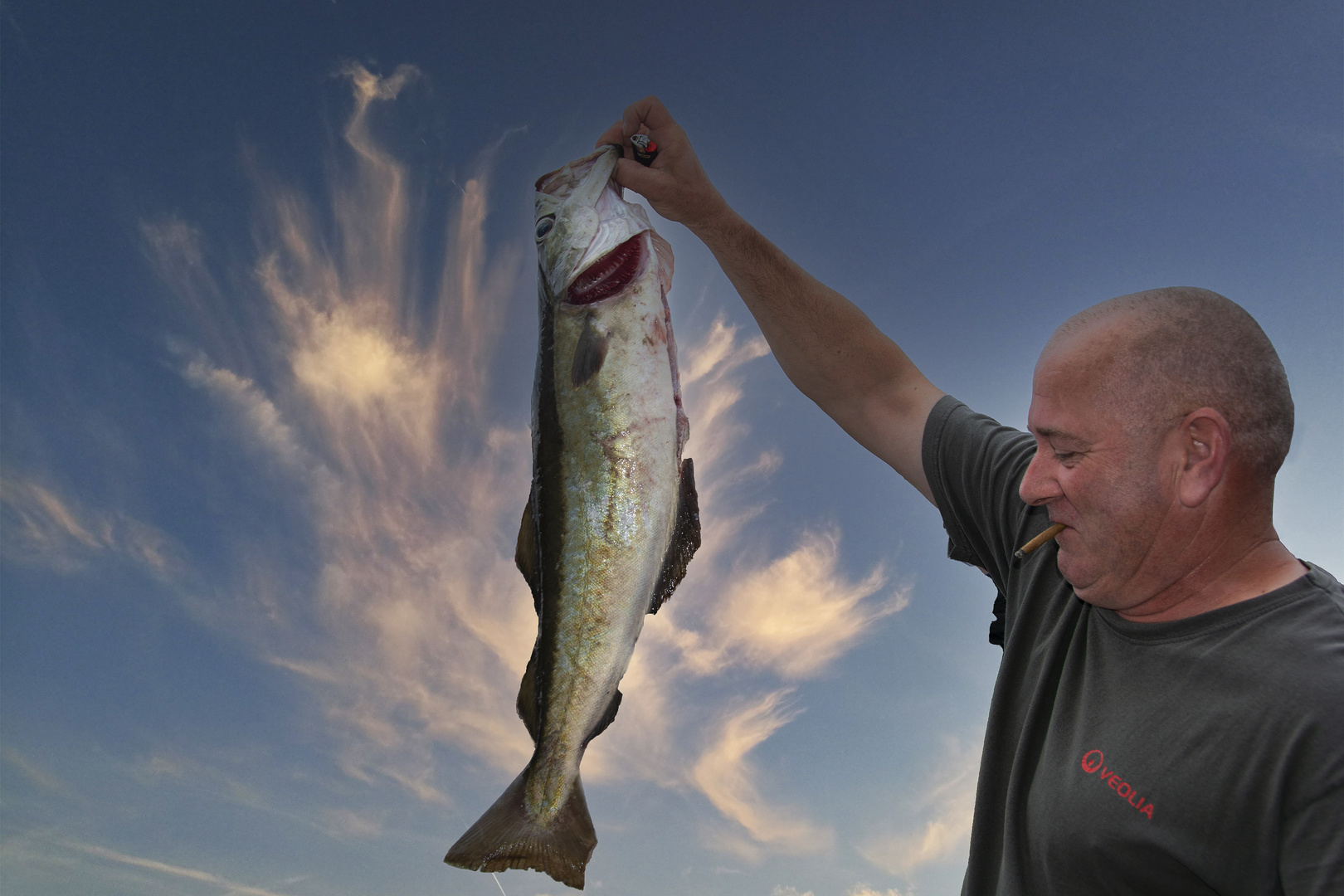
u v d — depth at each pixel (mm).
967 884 818
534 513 955
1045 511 862
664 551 907
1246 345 687
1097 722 723
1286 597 660
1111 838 677
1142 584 715
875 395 1117
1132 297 744
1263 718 619
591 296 943
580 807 876
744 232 1041
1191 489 688
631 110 1021
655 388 920
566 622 899
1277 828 604
